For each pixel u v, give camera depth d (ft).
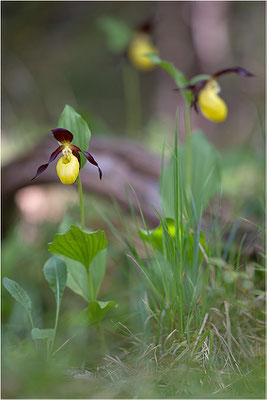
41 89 15.96
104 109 17.90
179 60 14.17
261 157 7.71
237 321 5.47
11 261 6.37
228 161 8.39
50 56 16.12
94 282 5.63
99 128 8.98
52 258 5.60
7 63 15.56
